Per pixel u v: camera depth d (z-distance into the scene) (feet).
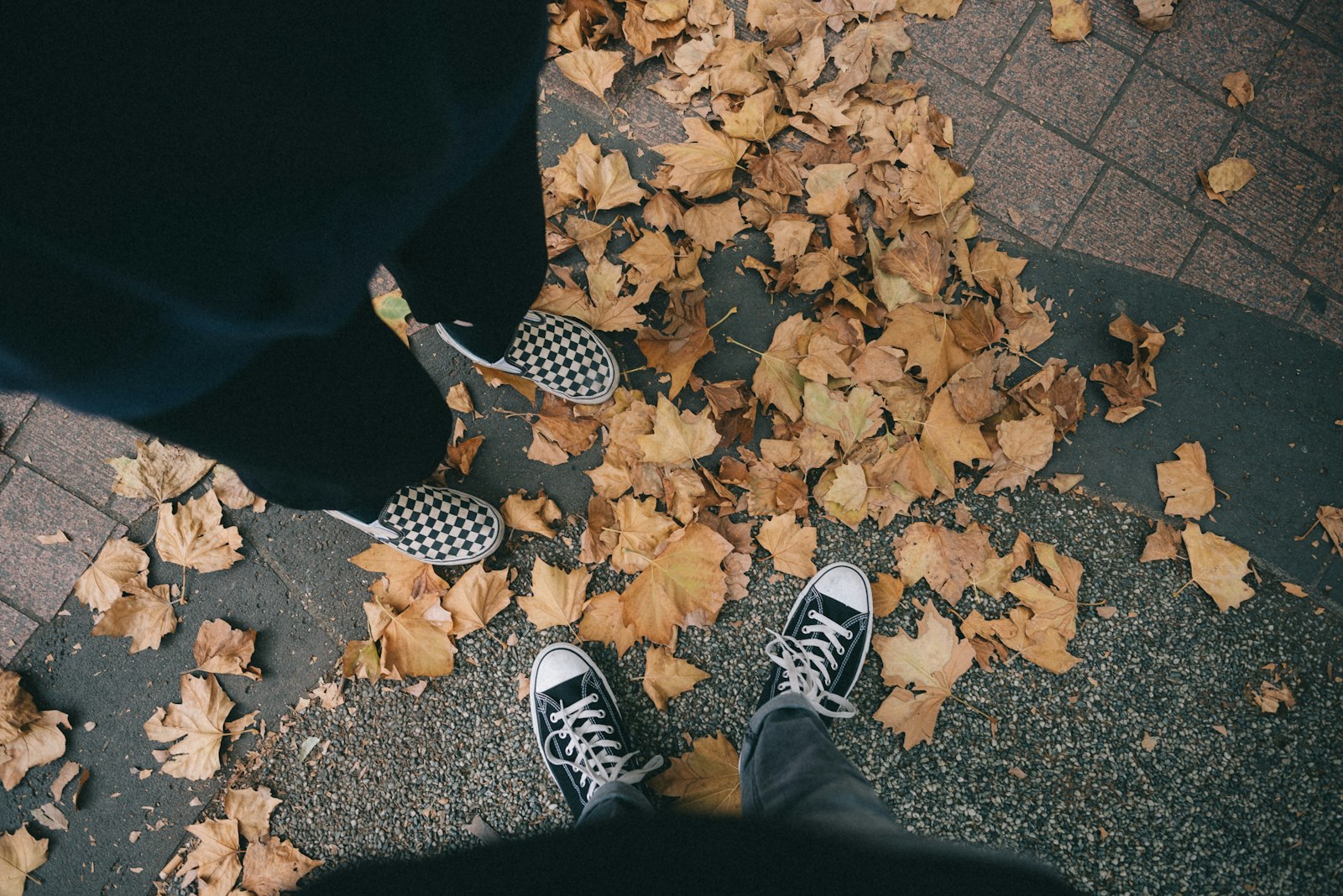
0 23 1.35
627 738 5.90
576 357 5.95
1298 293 6.20
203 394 2.60
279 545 6.17
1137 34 6.53
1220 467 6.02
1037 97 6.52
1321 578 5.86
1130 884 5.58
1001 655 5.85
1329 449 6.00
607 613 5.93
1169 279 6.26
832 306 6.15
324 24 1.77
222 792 5.94
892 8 6.53
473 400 6.30
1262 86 6.42
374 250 2.43
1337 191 6.29
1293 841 5.56
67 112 1.52
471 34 2.27
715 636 6.01
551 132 6.63
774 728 5.22
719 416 6.07
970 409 5.88
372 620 5.96
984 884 2.73
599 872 2.59
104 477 6.24
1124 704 5.79
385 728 5.97
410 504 5.68
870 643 5.97
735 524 6.03
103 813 5.91
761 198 6.34
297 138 1.91
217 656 5.99
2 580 6.18
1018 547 5.93
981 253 6.22
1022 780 5.74
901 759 5.80
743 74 6.37
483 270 3.90
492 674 6.02
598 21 6.71
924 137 6.29
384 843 5.86
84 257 1.78
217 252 1.98
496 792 5.88
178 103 1.65
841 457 6.04
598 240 6.35
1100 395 6.14
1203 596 5.89
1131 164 6.41
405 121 2.14
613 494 6.05
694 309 6.19
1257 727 5.71
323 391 3.17
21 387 2.11
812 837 2.91
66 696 6.04
